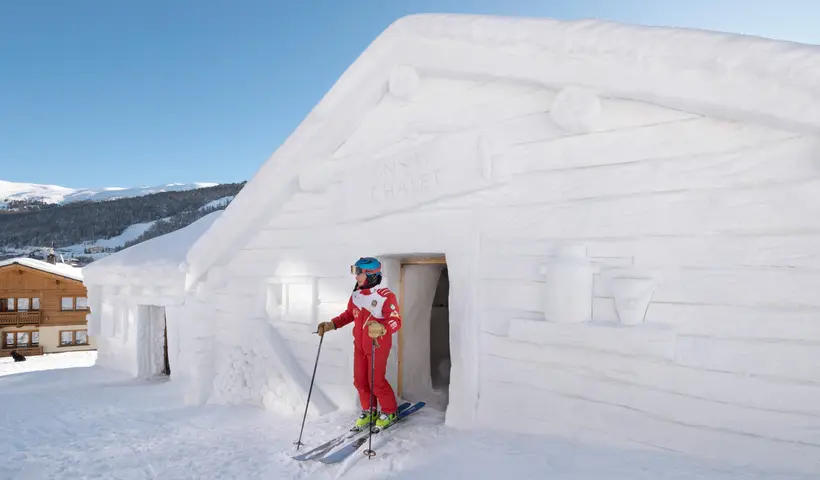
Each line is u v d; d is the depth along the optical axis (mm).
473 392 4227
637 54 3256
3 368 12508
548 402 3779
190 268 7207
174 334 8141
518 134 4102
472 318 4262
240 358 6352
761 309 2955
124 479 3898
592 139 3707
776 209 2949
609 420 3459
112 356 9977
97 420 5855
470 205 4367
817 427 2732
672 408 3191
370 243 5168
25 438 5160
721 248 3127
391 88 4781
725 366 3031
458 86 4488
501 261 4168
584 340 3549
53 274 24859
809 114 2713
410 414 4801
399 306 5383
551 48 3664
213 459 4223
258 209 6180
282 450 4320
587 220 3709
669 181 3350
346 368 5363
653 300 3352
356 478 3523
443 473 3391
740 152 3094
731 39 2934
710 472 2896
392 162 4949
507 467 3350
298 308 5922
